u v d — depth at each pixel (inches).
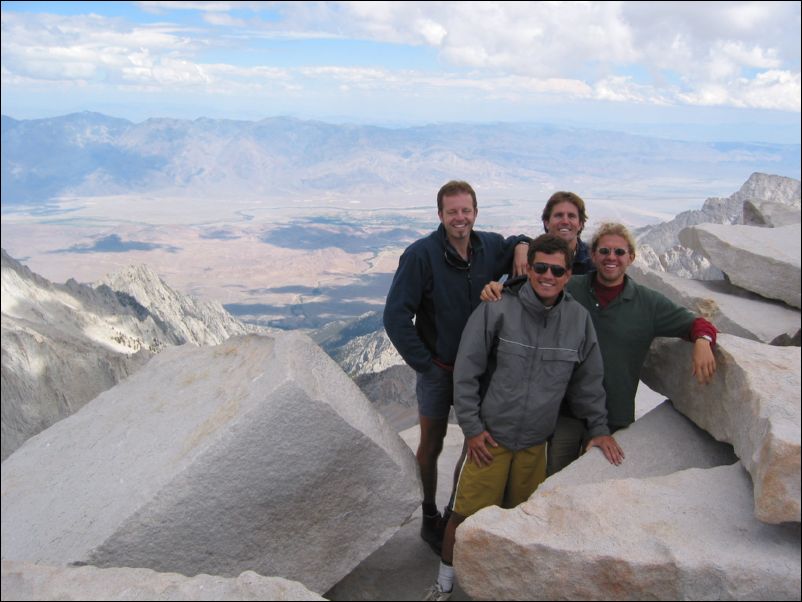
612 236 166.1
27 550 142.4
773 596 120.5
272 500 143.0
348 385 169.8
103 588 115.0
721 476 150.0
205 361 193.9
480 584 136.0
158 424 167.5
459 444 274.2
